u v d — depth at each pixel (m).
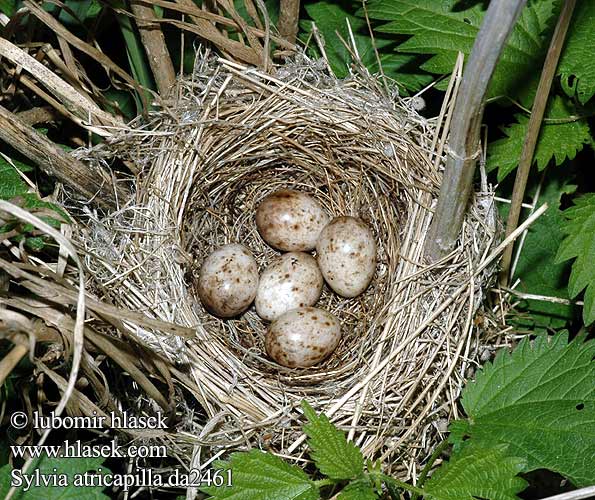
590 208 0.28
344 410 0.28
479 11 0.29
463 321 0.28
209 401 0.28
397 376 0.28
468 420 0.27
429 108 0.31
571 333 0.31
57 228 0.27
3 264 0.25
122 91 0.31
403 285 0.29
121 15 0.29
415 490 0.25
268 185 0.32
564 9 0.26
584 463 0.26
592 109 0.29
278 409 0.28
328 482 0.25
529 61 0.29
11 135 0.27
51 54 0.28
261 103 0.30
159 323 0.26
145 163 0.29
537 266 0.31
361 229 0.31
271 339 0.30
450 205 0.27
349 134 0.30
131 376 0.27
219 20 0.29
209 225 0.32
